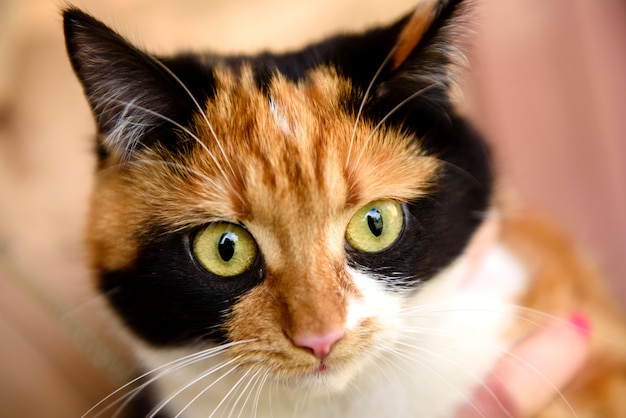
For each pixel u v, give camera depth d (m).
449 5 0.25
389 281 0.26
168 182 0.26
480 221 0.28
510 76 0.42
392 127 0.27
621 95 0.42
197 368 0.27
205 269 0.26
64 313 0.32
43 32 0.45
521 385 0.29
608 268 0.37
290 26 0.45
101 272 0.27
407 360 0.27
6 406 0.35
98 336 0.31
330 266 0.25
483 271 0.29
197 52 0.29
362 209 0.26
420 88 0.26
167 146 0.26
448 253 0.27
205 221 0.25
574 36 0.42
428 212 0.27
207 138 0.26
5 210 0.39
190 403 0.27
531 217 0.34
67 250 0.36
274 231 0.25
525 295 0.30
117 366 0.31
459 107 0.28
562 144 0.42
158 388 0.28
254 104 0.26
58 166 0.41
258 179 0.25
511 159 0.35
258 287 0.25
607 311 0.33
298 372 0.25
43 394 0.35
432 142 0.27
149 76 0.26
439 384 0.28
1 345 0.36
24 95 0.44
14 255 0.36
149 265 0.26
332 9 0.46
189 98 0.26
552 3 0.42
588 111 0.42
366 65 0.27
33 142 0.43
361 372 0.27
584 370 0.30
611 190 0.42
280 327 0.25
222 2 0.49
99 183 0.27
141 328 0.27
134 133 0.26
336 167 0.25
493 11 0.42
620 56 0.41
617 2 0.41
